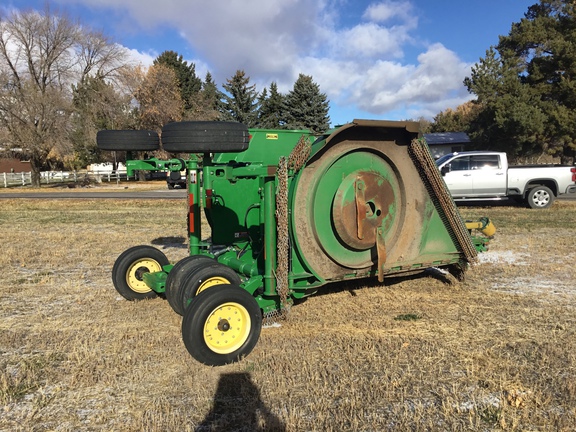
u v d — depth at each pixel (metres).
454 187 17.56
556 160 43.62
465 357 4.67
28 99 38.62
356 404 3.79
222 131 5.13
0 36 40.16
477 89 41.62
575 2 39.25
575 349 4.82
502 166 17.59
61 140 39.78
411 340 5.11
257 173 5.34
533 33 40.31
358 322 5.70
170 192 31.28
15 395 3.99
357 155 5.97
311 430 3.47
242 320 4.71
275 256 5.35
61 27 42.12
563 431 3.40
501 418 3.56
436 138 46.53
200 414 3.68
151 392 4.04
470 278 7.76
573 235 11.81
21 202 22.89
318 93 54.22
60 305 6.46
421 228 6.63
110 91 44.06
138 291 6.66
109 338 5.22
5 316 6.00
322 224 5.74
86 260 9.43
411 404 3.83
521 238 11.41
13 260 9.41
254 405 3.80
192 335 4.43
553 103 38.75
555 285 7.35
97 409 3.77
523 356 4.70
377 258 6.17
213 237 6.74
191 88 66.31
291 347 4.93
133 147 6.63
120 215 17.19
